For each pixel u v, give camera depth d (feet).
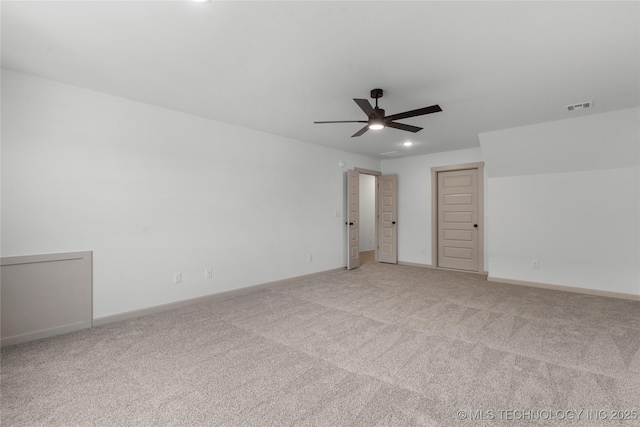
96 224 10.25
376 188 23.48
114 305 10.57
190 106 11.67
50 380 6.88
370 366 7.49
